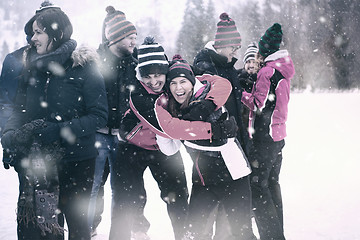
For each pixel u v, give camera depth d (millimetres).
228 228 3482
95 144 3334
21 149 3070
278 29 3670
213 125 3068
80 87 3182
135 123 3527
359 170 6609
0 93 3322
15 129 3193
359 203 4953
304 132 11102
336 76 37281
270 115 3641
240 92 3641
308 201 5137
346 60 37562
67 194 3232
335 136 10133
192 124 3061
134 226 4137
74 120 3125
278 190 3906
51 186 3051
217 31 3820
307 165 7164
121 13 3883
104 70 3846
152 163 3662
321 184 5898
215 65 3635
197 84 3213
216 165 3168
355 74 37344
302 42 37656
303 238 4016
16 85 3258
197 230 3281
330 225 4297
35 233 3086
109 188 6242
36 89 3158
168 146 3338
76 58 3139
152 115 3131
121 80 3857
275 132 3660
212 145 3119
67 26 3117
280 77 3615
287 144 9344
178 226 3734
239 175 3168
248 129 3734
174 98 3244
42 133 3053
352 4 37406
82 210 3281
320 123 12883
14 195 5664
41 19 3033
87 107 3203
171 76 3133
